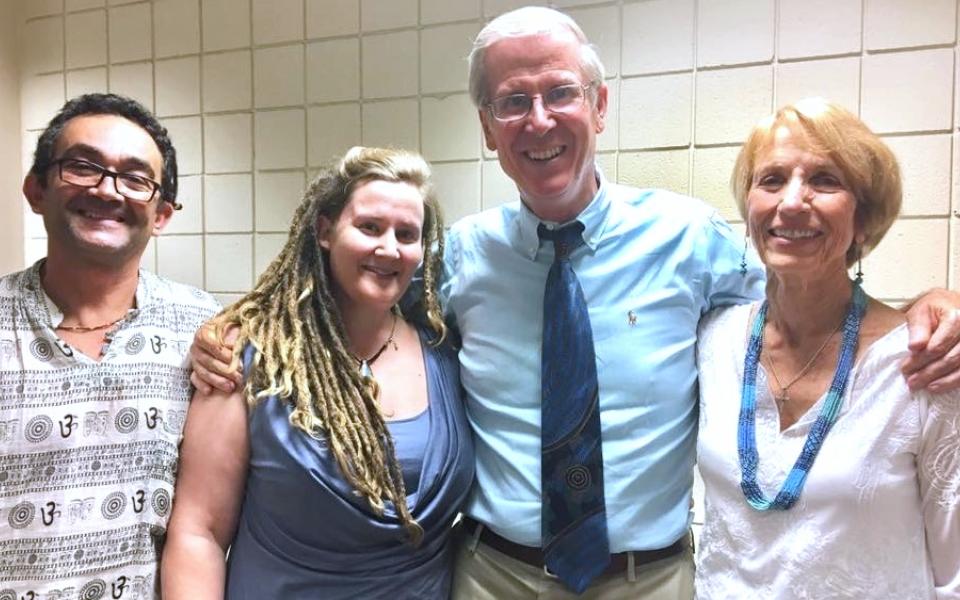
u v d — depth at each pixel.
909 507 0.89
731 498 0.99
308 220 1.14
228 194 1.88
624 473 1.11
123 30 1.96
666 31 1.49
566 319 1.14
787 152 0.93
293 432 1.04
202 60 1.89
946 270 1.35
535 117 1.09
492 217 1.27
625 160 1.54
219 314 1.14
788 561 0.92
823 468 0.91
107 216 1.05
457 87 1.64
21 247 2.08
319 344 1.10
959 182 1.33
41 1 2.05
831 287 0.96
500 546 1.16
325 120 1.77
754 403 1.00
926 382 0.86
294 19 1.78
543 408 1.13
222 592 1.08
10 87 2.06
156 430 1.06
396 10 1.68
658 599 1.11
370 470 1.04
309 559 1.05
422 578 1.10
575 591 1.09
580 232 1.17
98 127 1.05
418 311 1.24
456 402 1.18
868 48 1.37
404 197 1.10
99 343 1.08
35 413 1.00
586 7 1.54
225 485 1.08
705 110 1.47
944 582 0.88
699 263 1.18
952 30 1.32
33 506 0.98
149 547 1.05
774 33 1.42
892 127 1.36
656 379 1.13
